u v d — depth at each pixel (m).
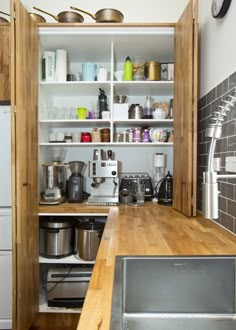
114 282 0.81
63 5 2.52
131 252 1.06
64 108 2.51
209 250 1.10
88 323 0.61
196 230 1.42
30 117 1.90
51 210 2.06
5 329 1.88
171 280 1.02
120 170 2.59
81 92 2.50
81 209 2.05
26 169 1.81
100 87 2.33
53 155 2.52
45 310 2.08
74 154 2.59
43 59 2.23
